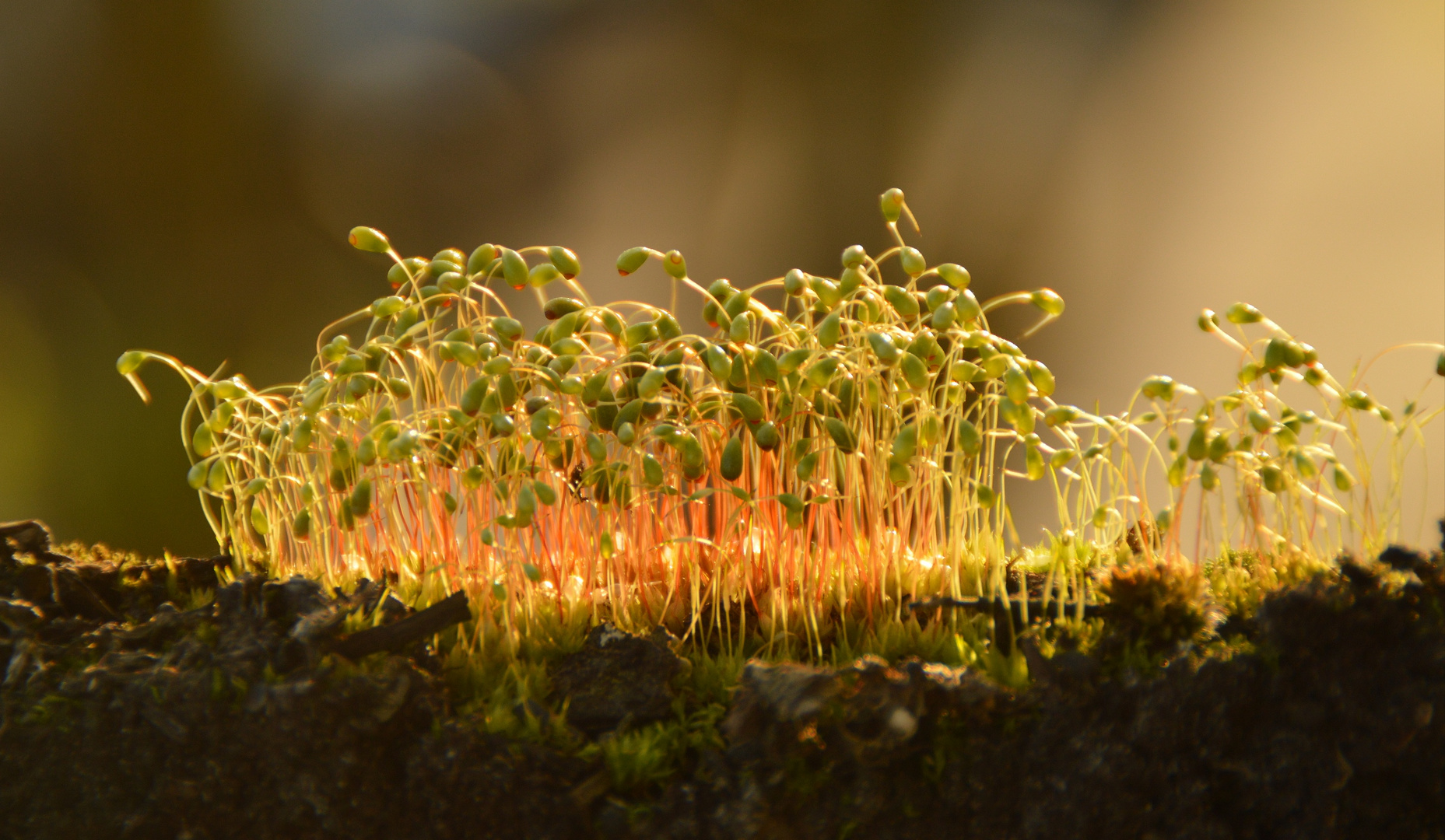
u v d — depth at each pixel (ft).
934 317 0.66
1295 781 0.63
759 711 0.63
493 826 0.63
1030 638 0.64
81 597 0.67
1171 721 0.63
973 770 0.63
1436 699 0.63
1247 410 0.67
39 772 0.64
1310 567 0.66
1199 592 0.65
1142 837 0.63
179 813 0.64
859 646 0.67
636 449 0.67
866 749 0.62
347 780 0.63
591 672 0.65
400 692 0.63
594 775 0.64
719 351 0.66
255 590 0.65
